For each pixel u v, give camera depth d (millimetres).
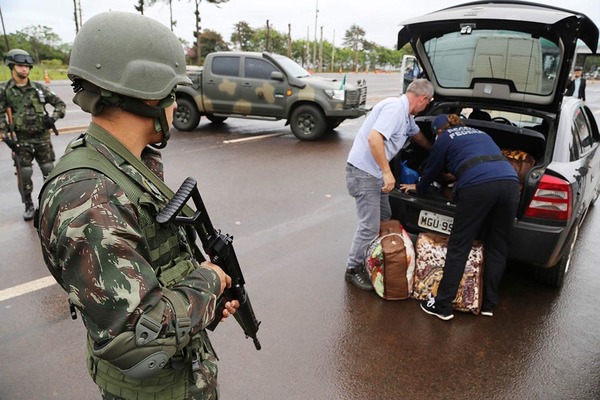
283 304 3123
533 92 3342
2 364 2455
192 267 1204
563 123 3270
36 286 3240
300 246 4035
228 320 2922
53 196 947
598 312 3146
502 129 3664
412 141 3787
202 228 1163
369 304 3154
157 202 1084
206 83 9117
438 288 3006
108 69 1015
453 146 2867
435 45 3549
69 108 11320
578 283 3537
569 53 2920
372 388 2393
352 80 28094
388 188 3049
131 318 913
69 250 906
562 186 2865
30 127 4293
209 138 8859
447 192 3375
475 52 3393
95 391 2287
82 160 987
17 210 4730
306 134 8805
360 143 3162
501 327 2938
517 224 2953
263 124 10656
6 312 2924
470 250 2928
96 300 905
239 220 4613
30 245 3896
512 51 3203
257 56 8883
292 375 2459
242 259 3762
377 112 3102
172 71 1085
